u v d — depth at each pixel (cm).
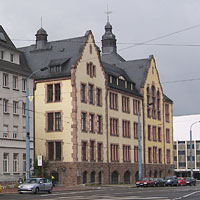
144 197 3612
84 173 6303
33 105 6272
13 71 5775
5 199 3344
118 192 4462
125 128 7475
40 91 6412
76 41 6656
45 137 6325
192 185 7144
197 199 3338
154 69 8612
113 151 7069
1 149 5366
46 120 6338
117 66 8588
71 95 6216
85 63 6506
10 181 5441
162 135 8750
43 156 6234
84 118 6425
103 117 6838
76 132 6175
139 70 8356
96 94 6731
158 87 8712
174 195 3897
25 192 4281
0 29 6097
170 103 9275
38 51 6856
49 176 6094
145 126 8075
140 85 8094
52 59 6625
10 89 5697
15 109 5781
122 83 7612
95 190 5000
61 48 6712
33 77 6328
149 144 8175
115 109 7188
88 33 6650
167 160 8906
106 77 7006
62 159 6194
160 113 8738
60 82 6309
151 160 8206
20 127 5812
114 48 9450
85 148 6391
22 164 5700
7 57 5794
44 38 6994
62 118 6253
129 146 7512
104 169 6744
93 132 6575
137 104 7912
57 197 3616
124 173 7306
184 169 12069
